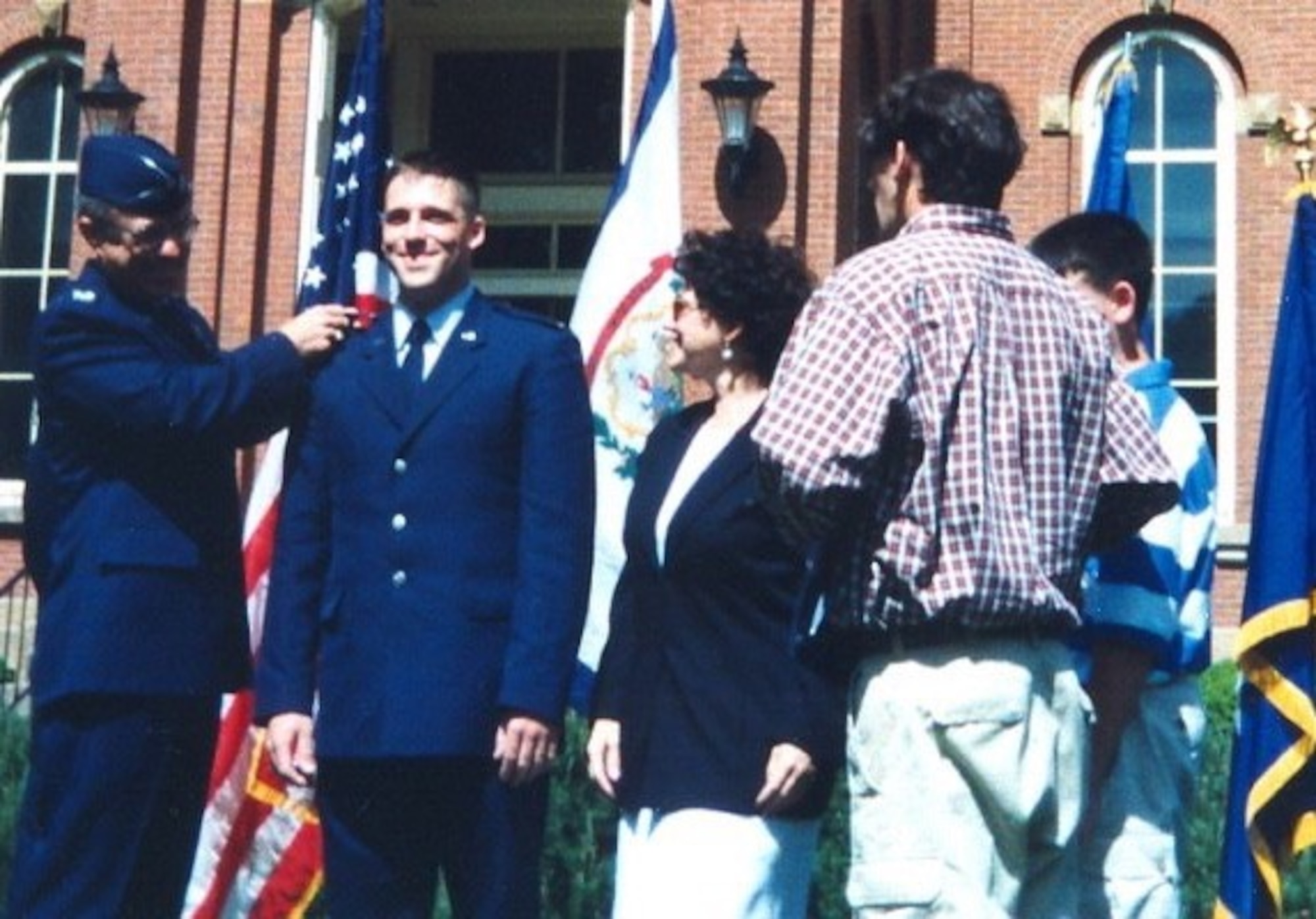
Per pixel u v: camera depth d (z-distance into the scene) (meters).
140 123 23.88
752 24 22.77
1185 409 8.60
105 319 8.27
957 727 6.63
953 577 6.64
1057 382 6.86
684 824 8.07
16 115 28.22
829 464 6.54
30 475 8.48
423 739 7.94
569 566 8.09
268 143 23.97
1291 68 26.81
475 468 8.16
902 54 26.97
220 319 23.77
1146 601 7.97
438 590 8.06
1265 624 9.62
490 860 8.02
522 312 8.44
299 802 11.17
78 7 28.08
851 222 23.14
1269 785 9.55
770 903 8.10
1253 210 26.75
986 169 7.01
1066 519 6.85
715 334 8.44
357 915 8.09
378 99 11.60
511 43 27.23
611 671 8.40
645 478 8.50
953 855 6.63
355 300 11.41
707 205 22.59
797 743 8.04
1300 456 9.78
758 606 8.17
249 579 11.34
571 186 27.06
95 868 8.21
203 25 24.12
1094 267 8.56
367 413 8.23
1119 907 8.34
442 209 8.30
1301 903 12.66
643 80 23.00
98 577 8.21
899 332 6.68
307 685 8.23
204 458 8.38
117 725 8.19
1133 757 8.43
